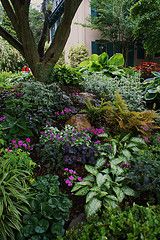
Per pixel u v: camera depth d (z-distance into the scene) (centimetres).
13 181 254
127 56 1258
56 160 315
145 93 536
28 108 383
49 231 247
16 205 245
